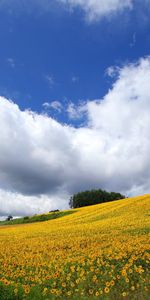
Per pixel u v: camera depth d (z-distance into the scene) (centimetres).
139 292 1421
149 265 1814
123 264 1853
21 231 4294
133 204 5012
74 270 1791
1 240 3384
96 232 3170
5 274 1847
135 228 3125
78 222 4497
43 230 4050
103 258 1998
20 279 1762
